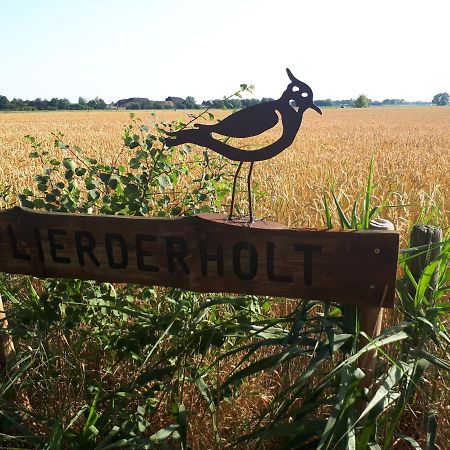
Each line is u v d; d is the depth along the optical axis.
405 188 7.86
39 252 2.35
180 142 2.08
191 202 3.35
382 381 2.27
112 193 3.33
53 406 2.72
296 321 2.29
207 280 2.16
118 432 2.38
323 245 1.97
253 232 2.04
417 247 2.40
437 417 2.46
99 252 2.27
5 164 11.97
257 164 11.12
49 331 3.03
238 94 3.38
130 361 3.00
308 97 1.92
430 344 2.76
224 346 3.03
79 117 54.81
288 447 2.15
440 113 70.12
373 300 1.97
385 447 2.04
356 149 16.61
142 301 3.46
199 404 2.69
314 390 2.20
